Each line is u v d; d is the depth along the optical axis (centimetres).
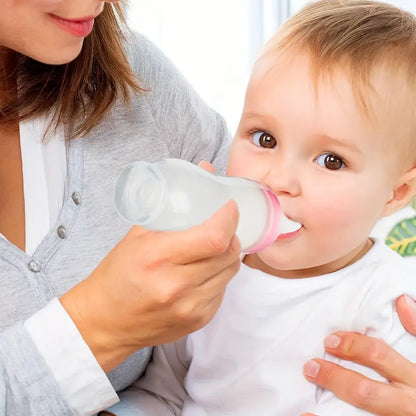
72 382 81
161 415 114
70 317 80
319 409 100
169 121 125
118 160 113
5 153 103
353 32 96
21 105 103
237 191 78
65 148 108
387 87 94
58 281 99
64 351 80
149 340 81
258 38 308
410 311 101
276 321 107
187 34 320
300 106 93
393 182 99
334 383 99
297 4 299
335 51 94
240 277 109
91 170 109
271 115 95
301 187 95
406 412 95
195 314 78
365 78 93
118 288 77
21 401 81
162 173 71
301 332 105
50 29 89
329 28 97
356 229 98
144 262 74
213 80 320
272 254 99
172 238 72
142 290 75
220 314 110
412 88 96
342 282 105
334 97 93
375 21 99
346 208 95
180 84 130
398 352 98
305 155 95
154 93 124
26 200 100
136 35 128
